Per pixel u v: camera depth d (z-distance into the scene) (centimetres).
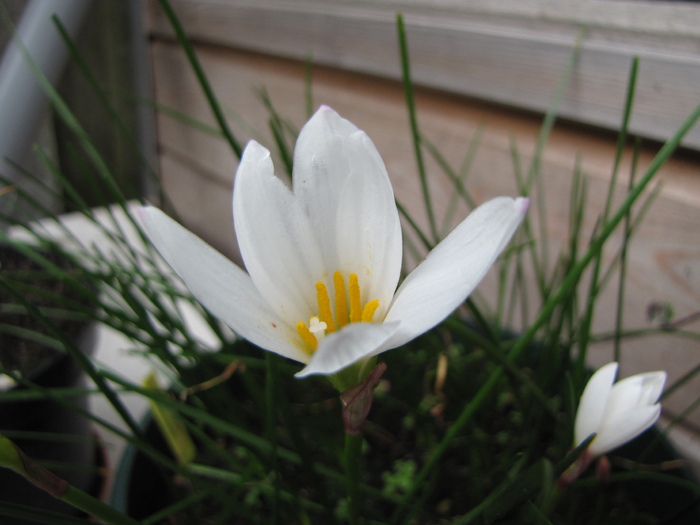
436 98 23
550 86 19
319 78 27
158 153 38
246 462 18
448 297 9
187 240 9
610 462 17
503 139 22
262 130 30
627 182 19
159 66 35
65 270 21
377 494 14
